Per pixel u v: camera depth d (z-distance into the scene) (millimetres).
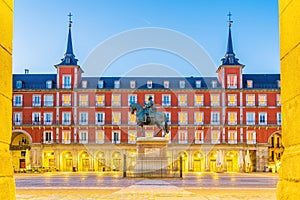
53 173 54688
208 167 69625
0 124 5980
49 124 69562
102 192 17000
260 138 69875
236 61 71500
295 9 5516
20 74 73250
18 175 45156
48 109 70062
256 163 69000
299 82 5395
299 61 5398
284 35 5984
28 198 14258
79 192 17078
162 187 20094
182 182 25422
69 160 70312
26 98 70188
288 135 5855
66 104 70125
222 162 68812
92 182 25750
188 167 69562
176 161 53438
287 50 5840
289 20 5750
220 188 19734
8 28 6344
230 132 70250
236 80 70750
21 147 68500
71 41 72250
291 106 5711
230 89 70500
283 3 6023
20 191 17812
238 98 70562
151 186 20938
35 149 68688
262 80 72438
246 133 70000
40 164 68500
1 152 6059
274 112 70188
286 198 5727
